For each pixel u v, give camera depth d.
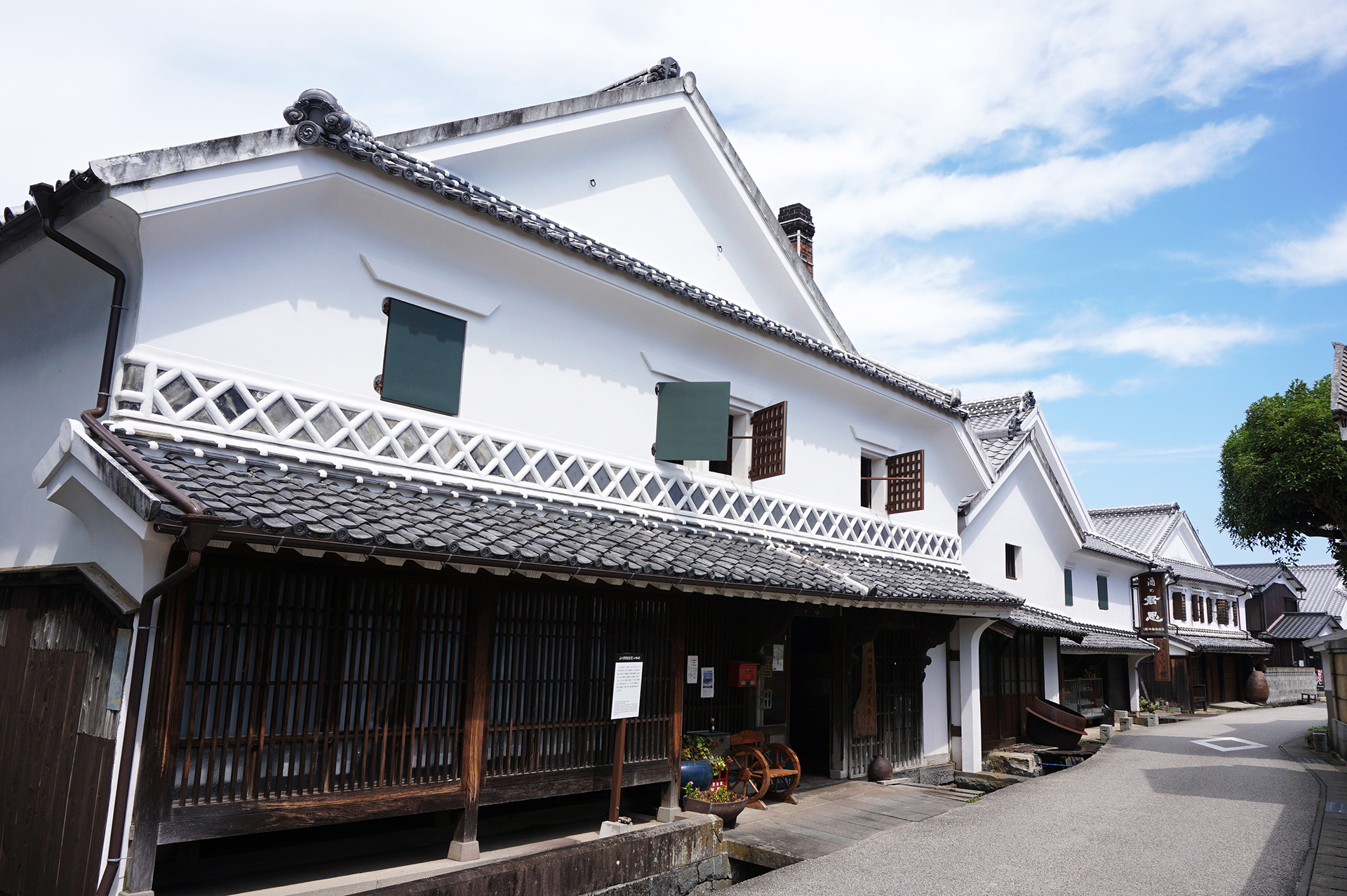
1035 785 13.45
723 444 9.88
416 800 6.82
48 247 6.97
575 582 8.30
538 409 9.02
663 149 11.41
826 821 10.44
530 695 7.88
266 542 5.27
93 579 5.85
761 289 12.95
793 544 12.03
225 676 5.88
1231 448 18.09
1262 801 11.94
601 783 8.43
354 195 7.36
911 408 14.55
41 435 7.39
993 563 18.17
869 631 13.14
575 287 9.34
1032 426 19.77
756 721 11.57
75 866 5.55
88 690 5.95
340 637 6.50
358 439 7.32
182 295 6.47
